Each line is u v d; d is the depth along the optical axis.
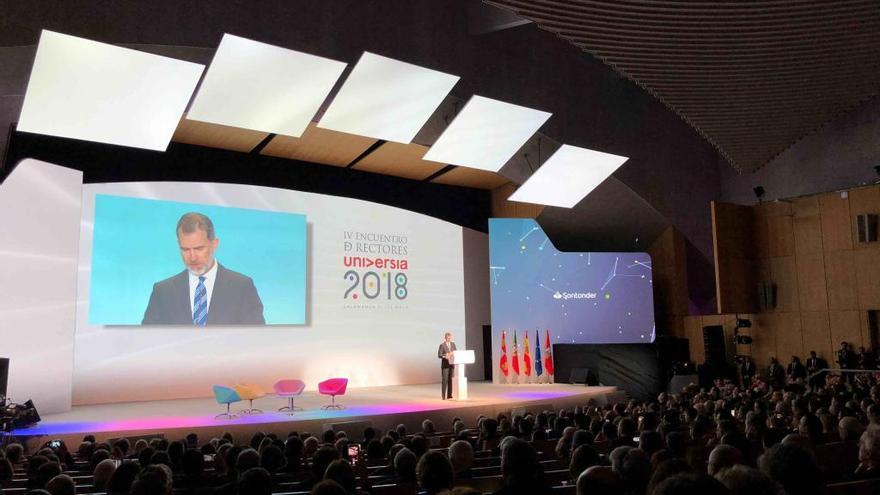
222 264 13.38
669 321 16.81
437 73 10.53
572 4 7.98
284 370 13.91
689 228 17.02
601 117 15.70
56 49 8.45
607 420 6.27
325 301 14.66
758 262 15.75
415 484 3.34
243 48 9.22
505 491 2.51
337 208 15.12
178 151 14.30
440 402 11.09
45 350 10.31
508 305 15.70
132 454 5.68
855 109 15.26
